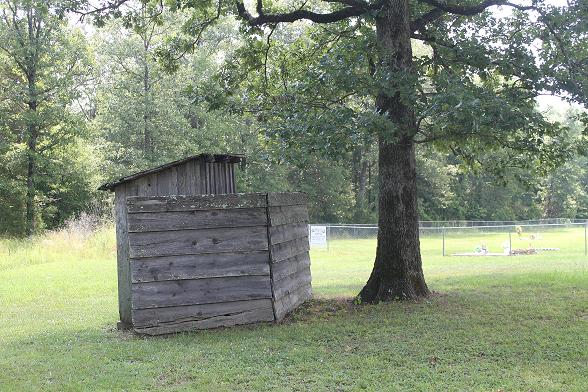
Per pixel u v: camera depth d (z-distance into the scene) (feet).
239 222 26.20
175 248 25.26
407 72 29.22
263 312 26.58
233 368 19.86
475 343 22.71
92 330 27.37
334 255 77.61
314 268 59.98
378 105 32.30
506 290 36.06
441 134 33.60
